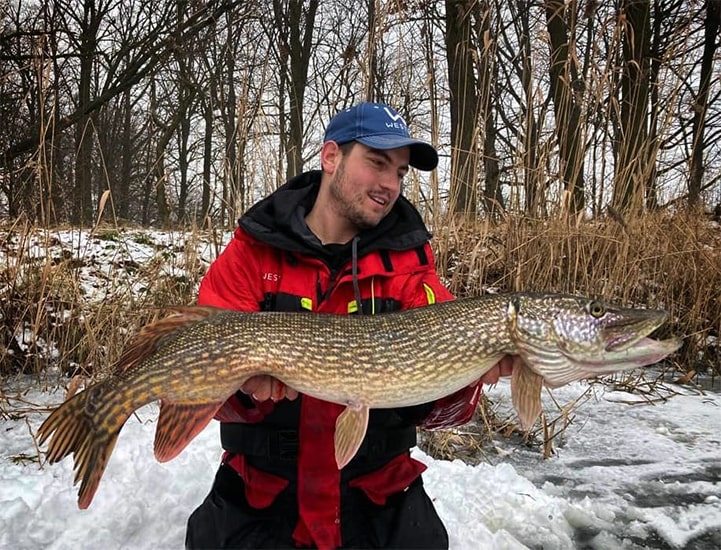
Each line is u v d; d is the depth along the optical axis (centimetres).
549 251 445
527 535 255
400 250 228
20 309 409
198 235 510
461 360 207
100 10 1235
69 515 244
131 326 412
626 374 471
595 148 471
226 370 194
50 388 383
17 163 718
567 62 449
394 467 224
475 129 457
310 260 221
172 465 287
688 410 399
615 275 440
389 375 202
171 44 1026
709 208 628
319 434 210
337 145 227
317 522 208
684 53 457
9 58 668
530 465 323
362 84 464
